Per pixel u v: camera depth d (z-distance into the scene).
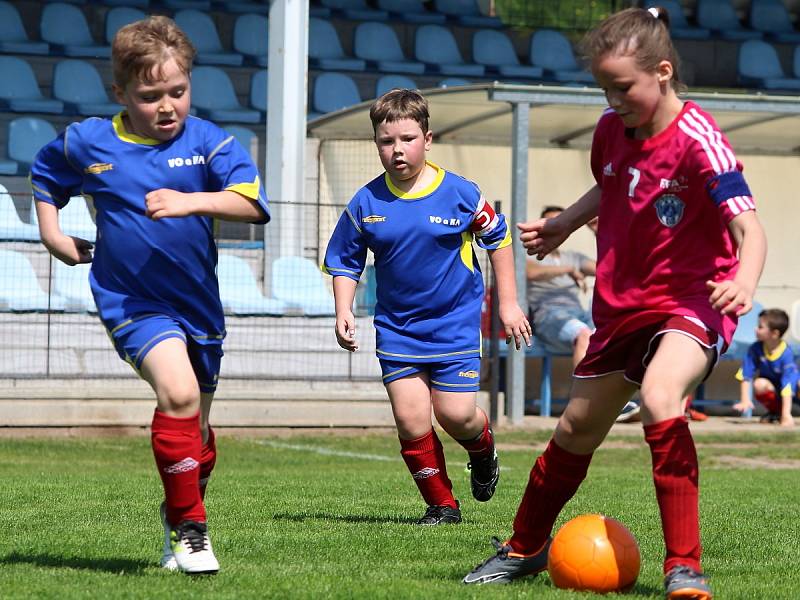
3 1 41.34
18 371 28.06
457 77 45.12
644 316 8.63
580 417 8.98
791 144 38.09
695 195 8.53
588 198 9.55
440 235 13.09
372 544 11.43
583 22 50.50
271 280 31.84
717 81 48.72
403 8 48.25
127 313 9.33
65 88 39.75
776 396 34.38
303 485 18.12
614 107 8.55
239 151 9.43
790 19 52.72
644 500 16.38
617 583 8.80
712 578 9.95
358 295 32.28
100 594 8.35
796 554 11.50
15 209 31.00
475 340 13.41
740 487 19.42
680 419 8.20
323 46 44.66
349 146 36.00
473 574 9.33
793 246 38.38
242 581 8.99
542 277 34.12
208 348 9.70
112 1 42.88
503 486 18.62
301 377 30.17
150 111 9.08
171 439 8.93
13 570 9.56
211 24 43.47
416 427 13.39
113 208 9.41
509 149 36.84
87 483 18.00
